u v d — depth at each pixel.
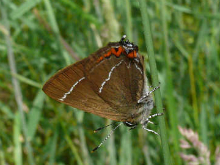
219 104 0.14
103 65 0.11
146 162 0.14
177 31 0.15
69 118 0.15
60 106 0.15
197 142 0.12
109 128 0.13
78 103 0.11
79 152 0.14
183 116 0.14
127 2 0.13
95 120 0.14
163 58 0.13
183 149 0.13
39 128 0.15
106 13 0.13
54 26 0.13
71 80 0.10
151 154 0.14
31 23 0.14
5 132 0.15
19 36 0.16
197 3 0.15
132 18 0.14
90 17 0.13
